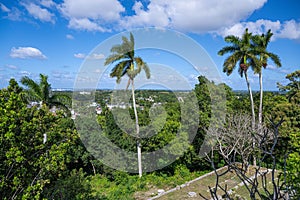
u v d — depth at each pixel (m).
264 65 21.52
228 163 2.68
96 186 19.44
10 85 7.97
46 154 8.11
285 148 15.74
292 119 18.44
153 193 15.40
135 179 18.53
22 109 7.47
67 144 8.50
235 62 21.20
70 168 23.33
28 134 7.75
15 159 6.94
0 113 6.80
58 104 20.02
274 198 2.39
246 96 28.61
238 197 12.30
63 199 9.55
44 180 8.13
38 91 19.16
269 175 15.41
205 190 14.54
